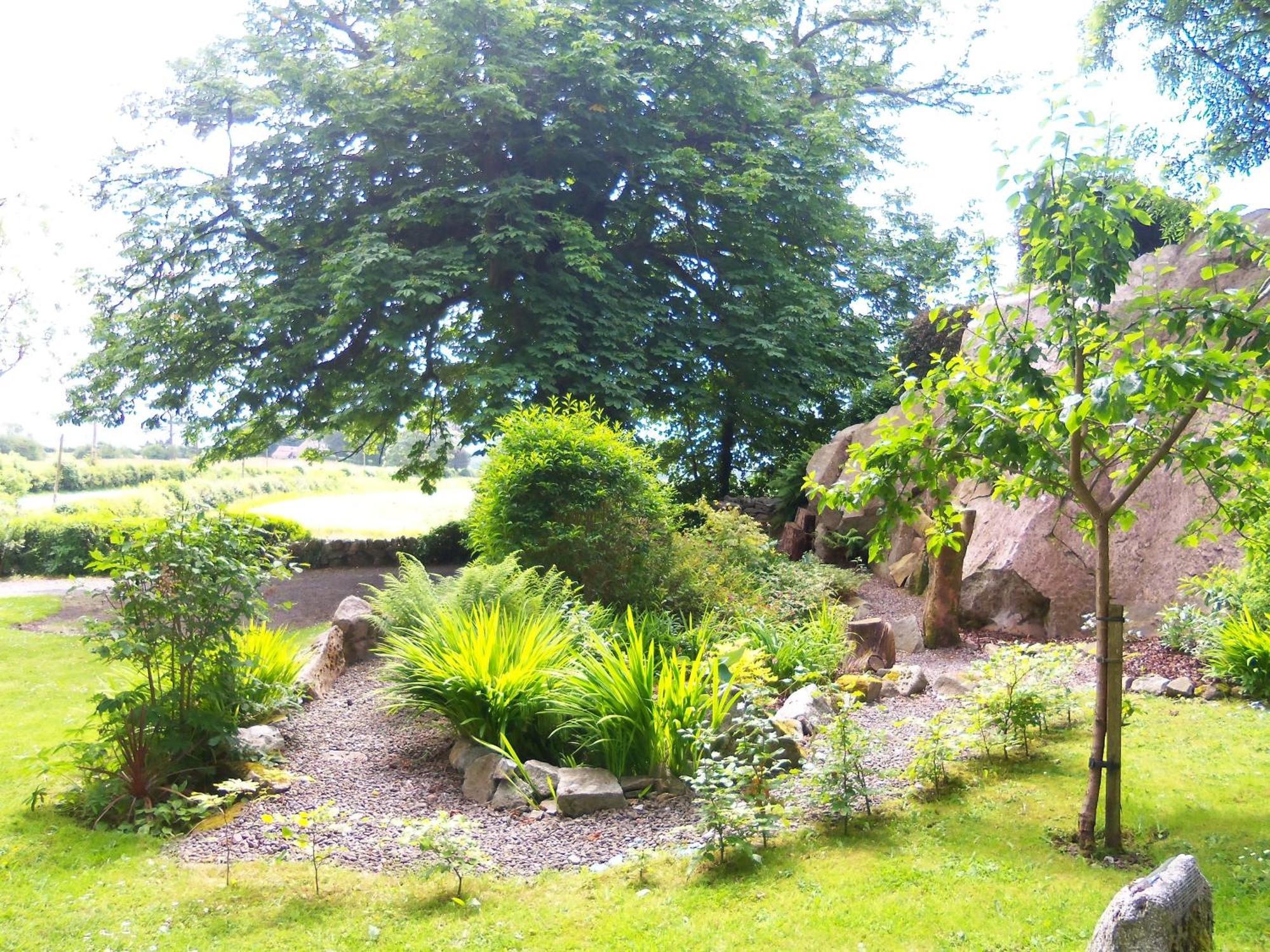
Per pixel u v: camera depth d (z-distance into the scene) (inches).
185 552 237.5
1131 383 135.9
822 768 200.8
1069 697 251.8
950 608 410.0
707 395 784.9
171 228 726.5
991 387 177.0
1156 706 272.5
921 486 186.9
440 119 707.4
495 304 705.6
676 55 748.0
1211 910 115.1
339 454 869.2
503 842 207.0
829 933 149.8
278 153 733.3
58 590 751.1
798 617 431.5
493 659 264.4
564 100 738.8
